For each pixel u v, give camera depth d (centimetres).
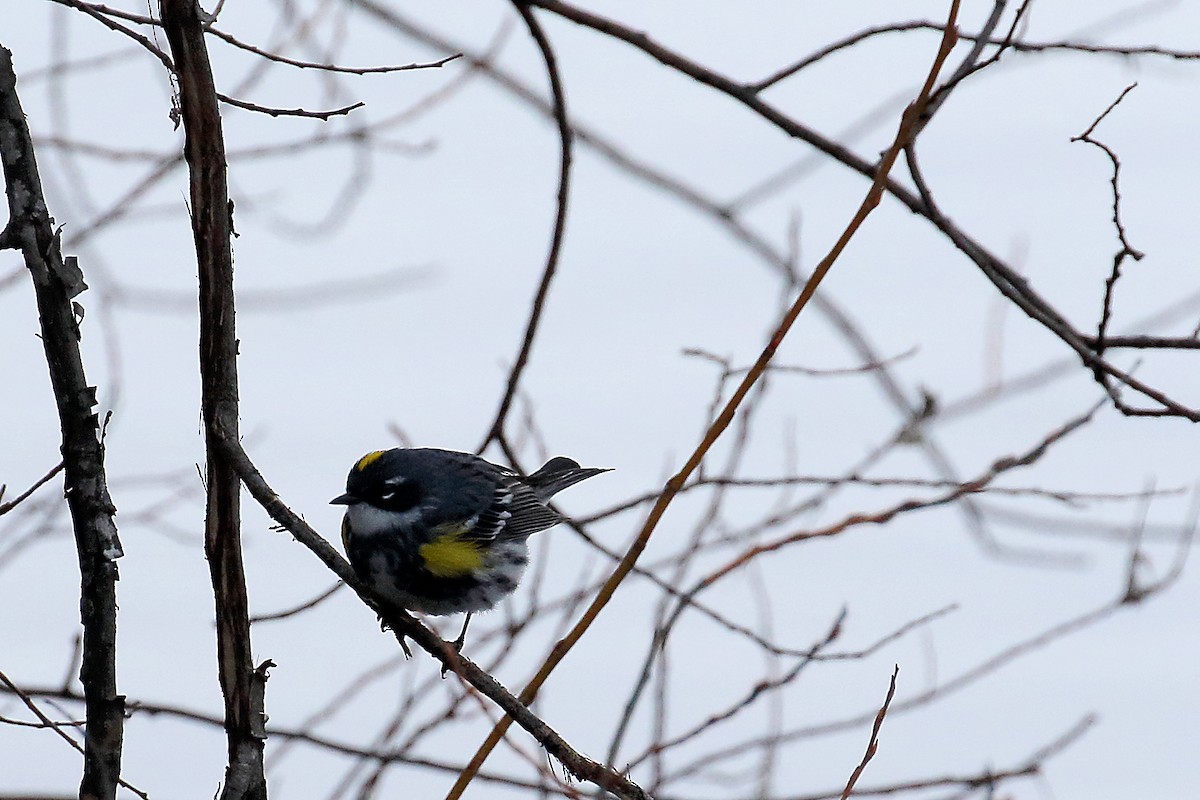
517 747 741
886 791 1033
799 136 1146
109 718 837
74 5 830
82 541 837
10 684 788
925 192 1114
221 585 837
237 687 838
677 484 741
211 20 811
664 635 1034
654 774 1019
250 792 830
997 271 1174
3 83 809
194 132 809
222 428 837
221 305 825
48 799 920
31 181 815
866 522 1018
